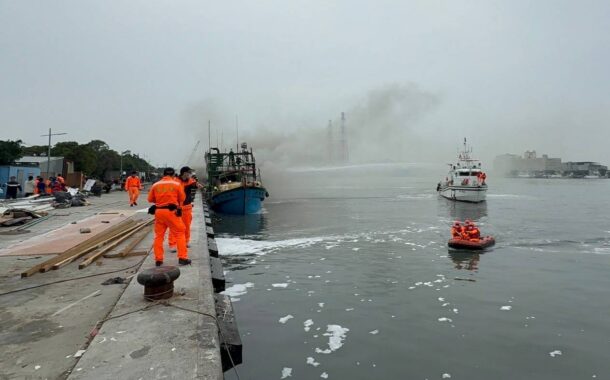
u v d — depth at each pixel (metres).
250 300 10.30
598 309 9.61
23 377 3.25
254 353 7.24
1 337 4.06
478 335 8.07
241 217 30.44
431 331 8.27
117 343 3.77
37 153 49.06
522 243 18.42
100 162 59.69
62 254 7.73
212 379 3.12
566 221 27.67
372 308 9.66
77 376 3.15
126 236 10.16
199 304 4.86
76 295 5.43
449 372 6.59
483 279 12.26
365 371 6.60
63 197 19.52
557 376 6.49
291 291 11.07
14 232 10.98
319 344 7.62
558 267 13.78
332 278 12.40
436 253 16.17
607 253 16.14
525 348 7.49
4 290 5.68
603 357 7.13
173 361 3.41
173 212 6.68
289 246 17.94
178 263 7.02
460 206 41.75
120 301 4.97
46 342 3.94
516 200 52.81
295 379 6.34
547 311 9.45
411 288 11.34
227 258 15.43
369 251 16.64
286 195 66.69
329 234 21.64
